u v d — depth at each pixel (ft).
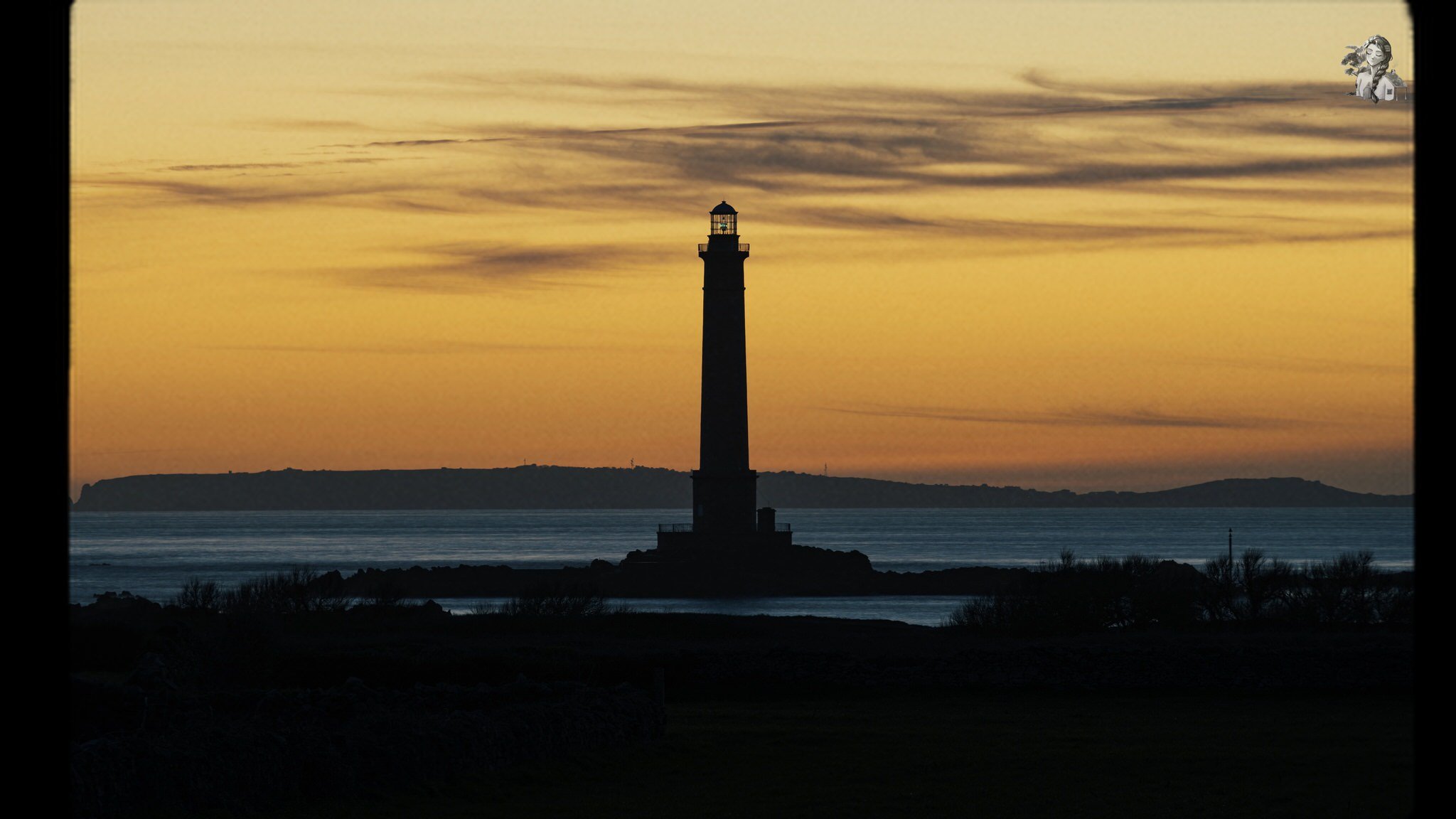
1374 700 523.70
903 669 571.69
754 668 581.12
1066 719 474.08
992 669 566.77
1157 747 402.52
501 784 323.98
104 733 279.28
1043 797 323.78
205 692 346.13
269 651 526.57
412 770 308.81
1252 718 474.49
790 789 332.39
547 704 381.60
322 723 324.60
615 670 577.43
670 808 306.55
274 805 276.82
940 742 414.41
